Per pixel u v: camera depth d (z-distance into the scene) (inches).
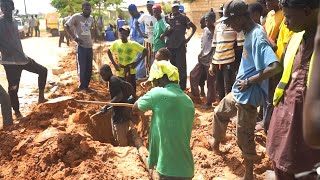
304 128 48.6
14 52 255.6
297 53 104.7
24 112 292.4
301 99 102.2
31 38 1040.8
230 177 189.8
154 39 335.0
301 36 103.0
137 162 202.4
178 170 146.7
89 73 333.7
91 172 179.8
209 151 213.3
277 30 201.0
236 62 259.8
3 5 245.6
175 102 146.2
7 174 186.4
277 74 151.0
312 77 48.9
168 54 189.0
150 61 376.5
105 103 224.7
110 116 288.2
